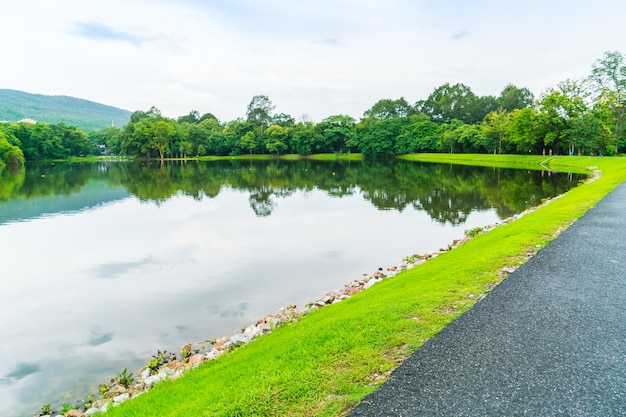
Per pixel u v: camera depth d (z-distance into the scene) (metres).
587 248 9.28
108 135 139.62
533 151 70.00
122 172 59.06
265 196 31.77
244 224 21.06
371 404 3.99
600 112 57.41
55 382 7.33
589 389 4.07
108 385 7.12
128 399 5.82
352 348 5.20
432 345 5.10
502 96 105.25
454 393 4.09
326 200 29.12
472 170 52.09
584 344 4.97
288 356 5.23
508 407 3.84
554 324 5.54
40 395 6.95
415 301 6.66
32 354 8.35
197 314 10.13
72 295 11.62
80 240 17.97
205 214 24.14
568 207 15.47
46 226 21.03
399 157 92.88
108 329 9.45
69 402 6.72
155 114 126.31
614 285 6.93
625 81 59.66
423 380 4.35
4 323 9.87
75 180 45.97
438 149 88.75
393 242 16.83
